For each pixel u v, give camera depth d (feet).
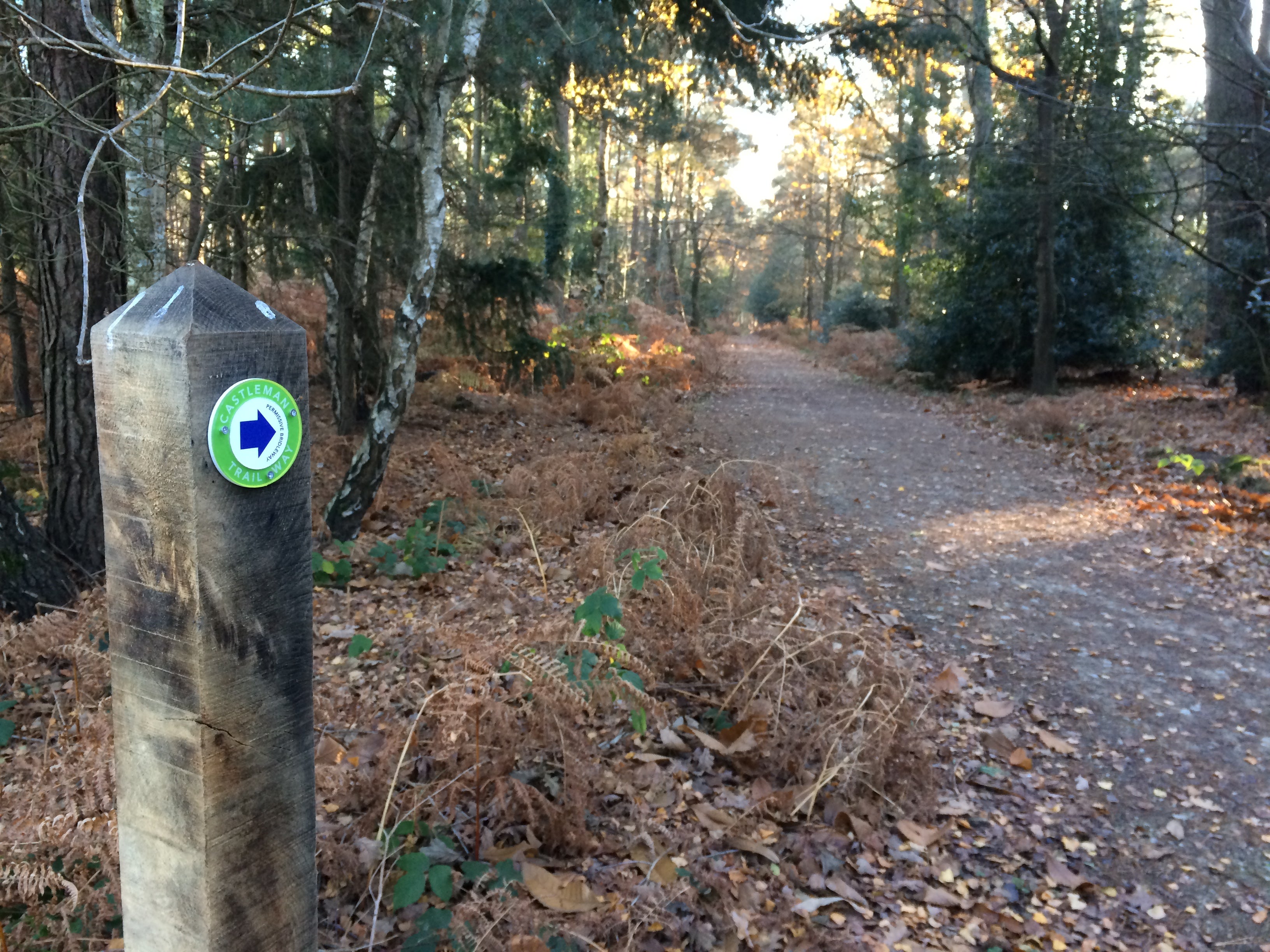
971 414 43.78
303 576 5.22
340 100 28.89
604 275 63.21
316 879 5.67
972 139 59.47
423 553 19.48
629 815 10.83
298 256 32.19
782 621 14.66
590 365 47.03
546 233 54.19
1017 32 49.65
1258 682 16.26
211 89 16.89
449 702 9.19
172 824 4.97
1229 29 38.42
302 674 5.26
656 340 62.28
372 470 22.11
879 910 9.99
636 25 37.50
